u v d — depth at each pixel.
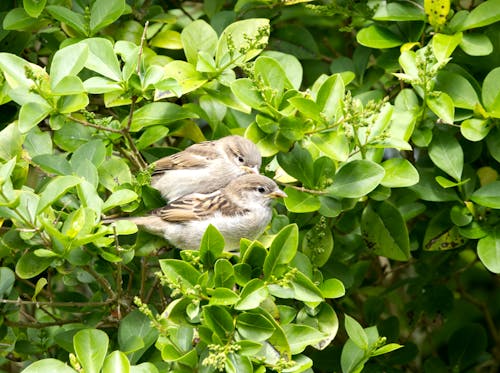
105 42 8.41
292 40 11.15
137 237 9.09
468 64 9.96
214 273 7.39
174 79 8.28
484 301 12.91
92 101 10.39
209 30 9.52
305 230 9.12
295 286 7.79
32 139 8.73
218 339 7.20
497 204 8.86
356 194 8.43
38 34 10.10
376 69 10.55
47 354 9.17
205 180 10.08
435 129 9.25
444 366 10.70
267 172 9.98
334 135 8.58
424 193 9.30
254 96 8.76
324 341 8.09
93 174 8.03
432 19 9.42
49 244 7.61
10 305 8.61
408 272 12.20
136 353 7.93
